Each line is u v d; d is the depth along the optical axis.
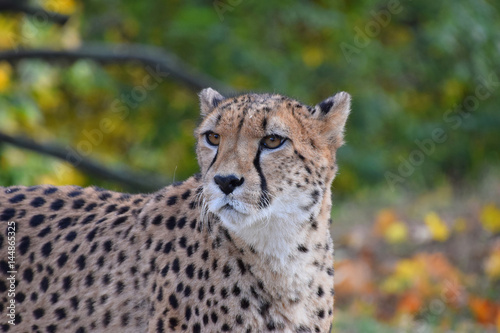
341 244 15.34
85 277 7.19
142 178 15.10
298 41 18.88
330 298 6.98
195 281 6.70
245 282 6.67
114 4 18.02
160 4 18.14
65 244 7.36
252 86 17.88
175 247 6.88
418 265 13.23
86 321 7.15
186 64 18.17
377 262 14.48
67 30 15.94
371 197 17.89
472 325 11.74
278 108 6.74
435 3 19.09
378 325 11.47
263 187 6.57
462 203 16.08
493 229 14.37
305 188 6.75
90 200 7.65
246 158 6.54
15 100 14.59
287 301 6.74
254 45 17.80
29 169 14.05
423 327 11.64
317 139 6.93
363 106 18.25
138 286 7.00
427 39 19.11
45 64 15.27
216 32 16.97
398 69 19.03
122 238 7.20
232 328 6.66
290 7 17.66
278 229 6.68
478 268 13.75
